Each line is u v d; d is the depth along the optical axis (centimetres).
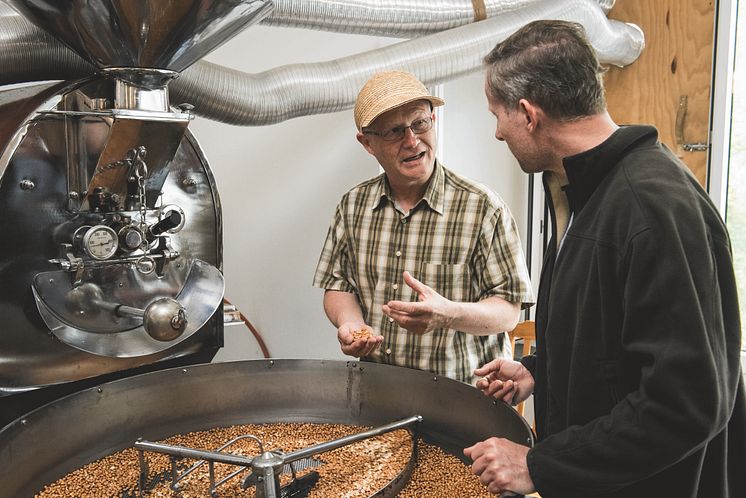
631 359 121
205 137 365
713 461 129
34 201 169
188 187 202
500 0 253
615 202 121
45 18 163
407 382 194
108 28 159
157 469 174
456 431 183
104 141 171
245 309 360
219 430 198
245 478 162
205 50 177
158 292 196
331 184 309
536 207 344
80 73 195
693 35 264
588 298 123
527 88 128
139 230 180
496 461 126
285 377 205
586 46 127
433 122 201
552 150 132
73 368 185
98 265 179
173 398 193
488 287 204
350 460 176
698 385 107
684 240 112
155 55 167
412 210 209
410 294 210
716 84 260
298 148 321
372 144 199
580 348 124
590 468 117
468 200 205
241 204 352
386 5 232
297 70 233
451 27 250
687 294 109
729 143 262
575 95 125
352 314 217
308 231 321
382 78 196
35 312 174
